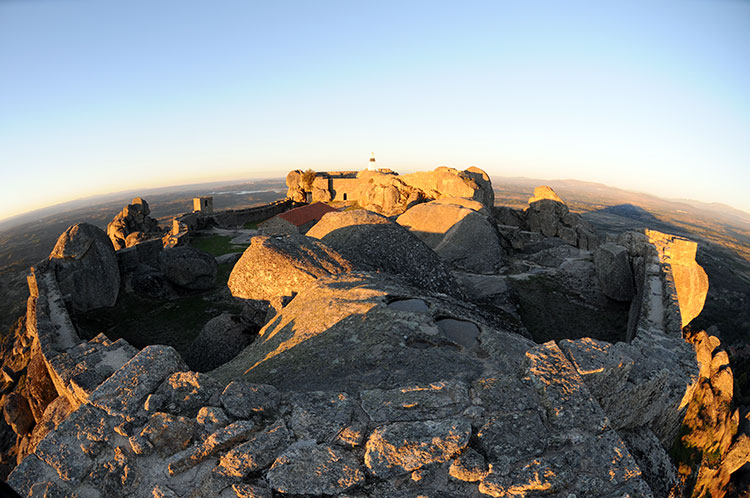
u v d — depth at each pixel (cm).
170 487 416
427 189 4678
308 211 4938
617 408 669
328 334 835
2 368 2412
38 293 1695
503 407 509
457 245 2662
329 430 480
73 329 1470
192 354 1209
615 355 606
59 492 406
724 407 1628
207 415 484
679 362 1038
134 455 447
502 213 4125
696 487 1496
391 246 1557
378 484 421
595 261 2211
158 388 526
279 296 1189
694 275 1803
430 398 529
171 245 3073
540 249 3155
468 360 710
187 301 2075
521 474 424
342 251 1457
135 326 1798
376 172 6675
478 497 409
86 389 970
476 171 4706
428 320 827
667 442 965
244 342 1206
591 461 439
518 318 1842
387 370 673
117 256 2252
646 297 1538
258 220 5831
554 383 532
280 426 481
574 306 2031
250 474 425
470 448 458
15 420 1770
